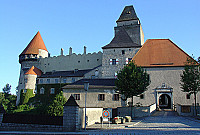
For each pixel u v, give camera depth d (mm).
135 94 28938
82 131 17266
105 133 15141
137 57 40969
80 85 37875
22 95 58875
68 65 65625
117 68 45969
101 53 62219
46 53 74500
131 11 57000
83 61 64000
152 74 37438
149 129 16781
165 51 40938
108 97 35750
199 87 29344
